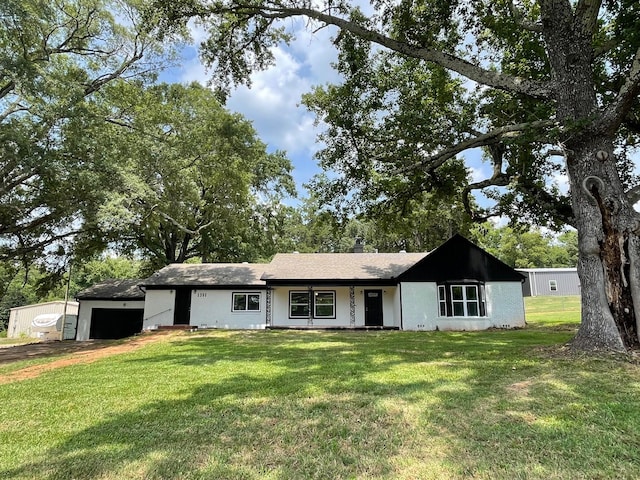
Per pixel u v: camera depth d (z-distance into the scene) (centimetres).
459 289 1883
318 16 1088
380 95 1308
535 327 1773
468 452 371
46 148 1338
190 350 1163
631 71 748
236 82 1322
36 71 1298
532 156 1273
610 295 758
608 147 800
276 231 3384
